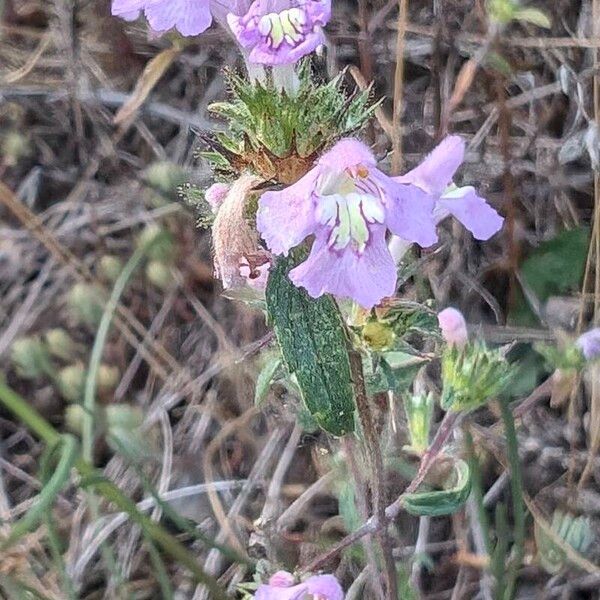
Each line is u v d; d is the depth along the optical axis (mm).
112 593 106
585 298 112
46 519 97
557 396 97
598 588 102
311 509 110
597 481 108
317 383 61
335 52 120
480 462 107
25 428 125
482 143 123
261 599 70
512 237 118
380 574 91
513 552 99
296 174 63
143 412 124
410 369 78
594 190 120
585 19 125
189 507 115
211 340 128
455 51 120
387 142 119
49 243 129
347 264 59
